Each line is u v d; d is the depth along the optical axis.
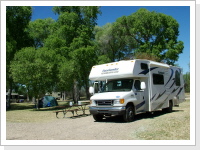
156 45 28.66
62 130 8.07
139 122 9.14
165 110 12.55
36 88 19.38
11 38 22.41
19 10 23.81
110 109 9.05
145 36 30.59
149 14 29.16
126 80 10.06
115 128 7.99
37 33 32.06
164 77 12.05
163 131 7.21
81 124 9.41
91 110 9.69
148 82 10.52
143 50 28.91
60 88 23.47
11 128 8.84
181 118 9.80
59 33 26.70
